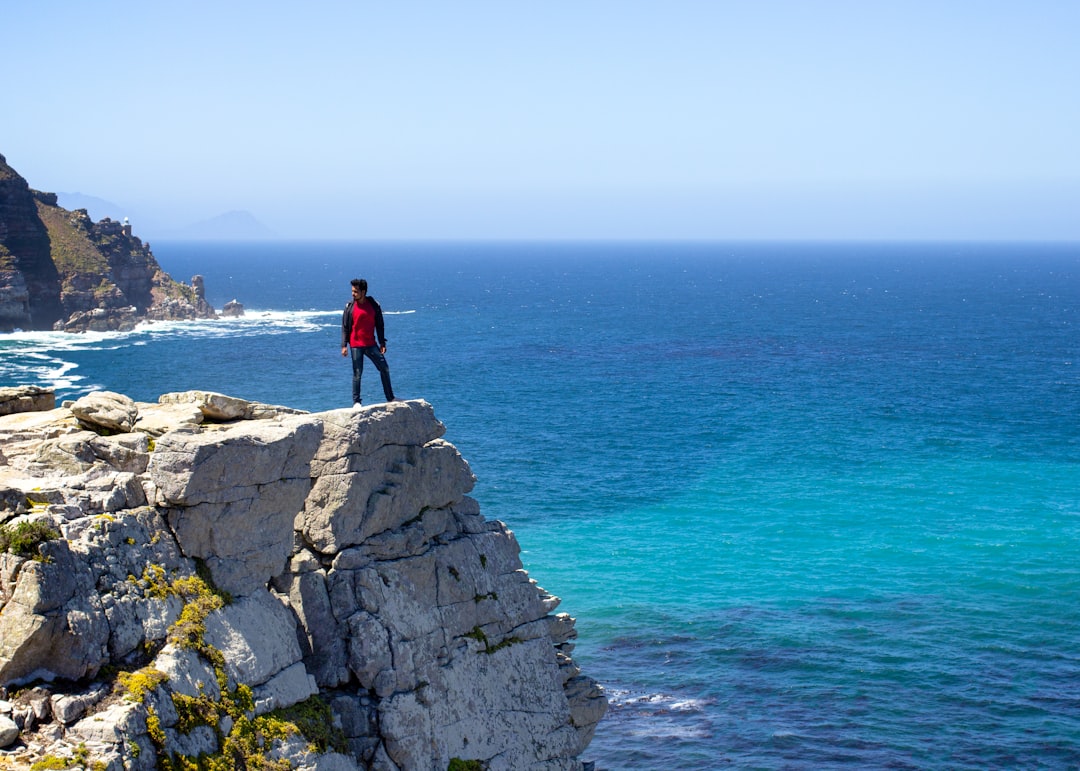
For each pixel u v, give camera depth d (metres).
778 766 37.75
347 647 18.28
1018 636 49.50
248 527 17.12
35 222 199.50
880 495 76.62
